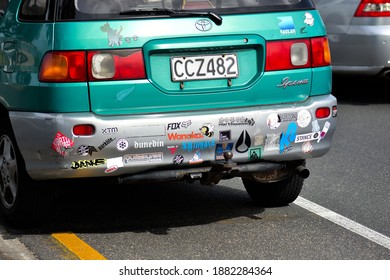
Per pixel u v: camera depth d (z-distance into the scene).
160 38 6.18
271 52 6.47
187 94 6.25
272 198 7.29
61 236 6.59
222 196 7.73
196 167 6.32
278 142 6.47
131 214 7.16
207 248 6.32
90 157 6.09
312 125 6.59
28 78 6.27
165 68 6.23
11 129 6.58
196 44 6.26
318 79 6.68
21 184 6.52
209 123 6.23
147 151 6.15
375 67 11.88
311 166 8.79
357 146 9.65
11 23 6.59
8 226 6.83
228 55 6.38
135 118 6.11
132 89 6.14
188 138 6.20
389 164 8.88
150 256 6.16
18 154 6.51
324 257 6.16
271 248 6.33
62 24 6.12
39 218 6.69
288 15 6.55
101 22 6.12
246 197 7.70
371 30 11.80
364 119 11.11
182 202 7.52
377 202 7.52
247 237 6.56
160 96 6.20
